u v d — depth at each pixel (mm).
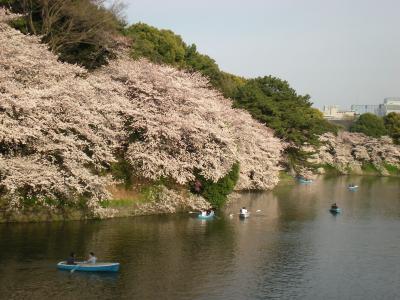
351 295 22125
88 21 45188
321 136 100500
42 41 42469
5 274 21844
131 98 38969
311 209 47781
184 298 20469
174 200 38781
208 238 31375
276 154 66562
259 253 28531
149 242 28953
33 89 29734
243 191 60781
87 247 26672
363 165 110500
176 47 70562
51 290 20344
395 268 26719
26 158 29016
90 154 33562
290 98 81188
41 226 30250
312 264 26922
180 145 38875
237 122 53938
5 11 37250
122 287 21234
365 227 38750
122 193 36781
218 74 77750
